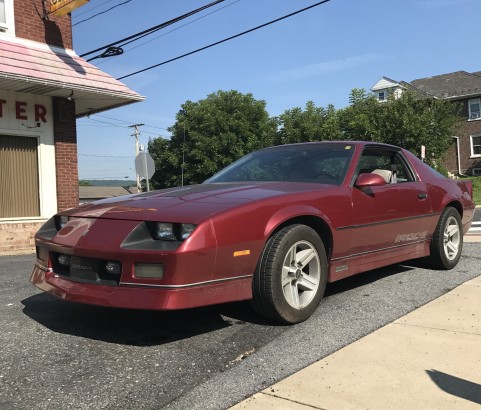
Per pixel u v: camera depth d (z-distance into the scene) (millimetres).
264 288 3533
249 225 3422
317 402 2541
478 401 2520
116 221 3432
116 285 3256
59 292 3502
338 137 30953
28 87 10141
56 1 10820
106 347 3377
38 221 10719
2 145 10406
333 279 4082
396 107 25578
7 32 10258
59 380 2877
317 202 3910
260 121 37875
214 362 3088
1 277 6223
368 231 4348
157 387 2768
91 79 10906
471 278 5172
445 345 3254
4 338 3600
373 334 3479
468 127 35062
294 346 3305
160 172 40906
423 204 5098
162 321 3895
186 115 37531
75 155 11531
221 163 35938
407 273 5414
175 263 3092
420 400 2541
